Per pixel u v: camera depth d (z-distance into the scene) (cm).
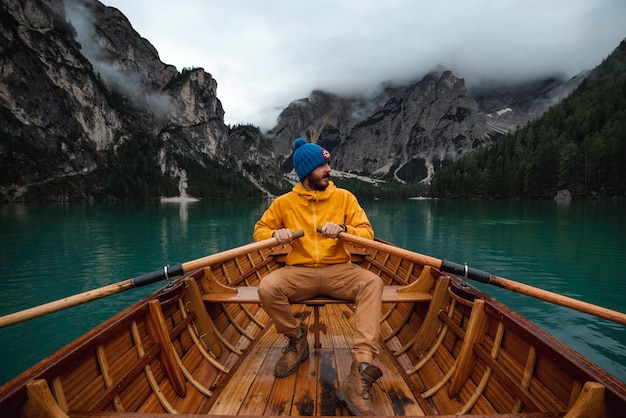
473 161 10919
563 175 7125
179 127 18150
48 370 156
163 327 249
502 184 8669
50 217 4016
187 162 16588
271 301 258
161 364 251
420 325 335
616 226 2533
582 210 4256
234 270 473
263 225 301
